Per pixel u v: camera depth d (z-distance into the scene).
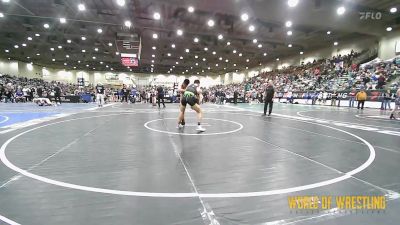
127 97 27.77
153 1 14.62
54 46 30.17
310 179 3.11
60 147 4.77
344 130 7.36
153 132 6.68
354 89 20.59
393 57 21.77
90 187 2.79
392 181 3.04
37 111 13.33
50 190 2.69
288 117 11.27
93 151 4.47
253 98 29.20
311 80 28.33
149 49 31.36
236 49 30.97
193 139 5.71
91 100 26.23
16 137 5.79
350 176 3.22
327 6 15.03
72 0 15.16
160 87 17.53
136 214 2.19
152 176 3.17
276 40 25.47
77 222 2.05
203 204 2.40
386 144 5.32
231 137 6.03
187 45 28.69
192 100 7.13
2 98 24.67
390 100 17.33
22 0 15.19
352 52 26.03
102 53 34.84
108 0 15.15
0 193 2.60
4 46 30.30
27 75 44.47
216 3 14.58
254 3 14.64
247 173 3.32
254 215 2.20
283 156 4.24
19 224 2.02
